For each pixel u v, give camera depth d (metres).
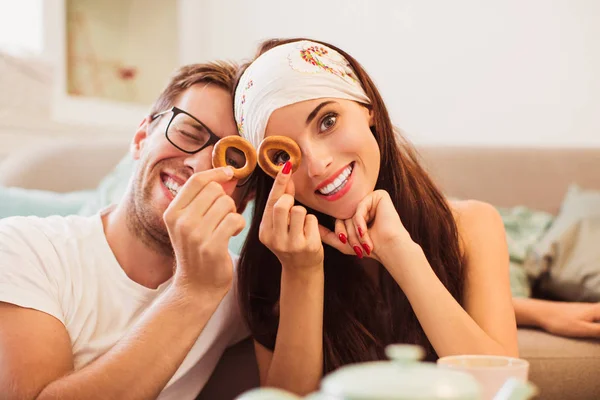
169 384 1.33
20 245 1.24
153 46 3.57
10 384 1.08
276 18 3.54
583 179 2.45
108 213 1.41
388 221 1.26
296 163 1.22
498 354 1.18
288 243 1.22
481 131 3.12
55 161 2.56
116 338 1.28
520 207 2.29
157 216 1.30
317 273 1.29
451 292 1.40
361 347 1.41
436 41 3.20
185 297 1.10
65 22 3.19
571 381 1.48
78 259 1.29
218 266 1.09
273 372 1.32
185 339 1.09
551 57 2.97
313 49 1.28
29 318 1.15
